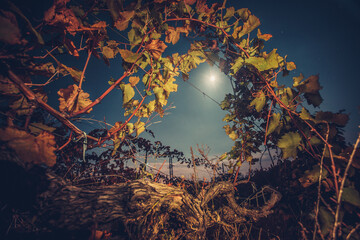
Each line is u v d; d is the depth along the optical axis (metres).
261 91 1.86
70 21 1.28
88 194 1.30
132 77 1.67
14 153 1.02
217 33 2.07
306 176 1.63
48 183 1.20
